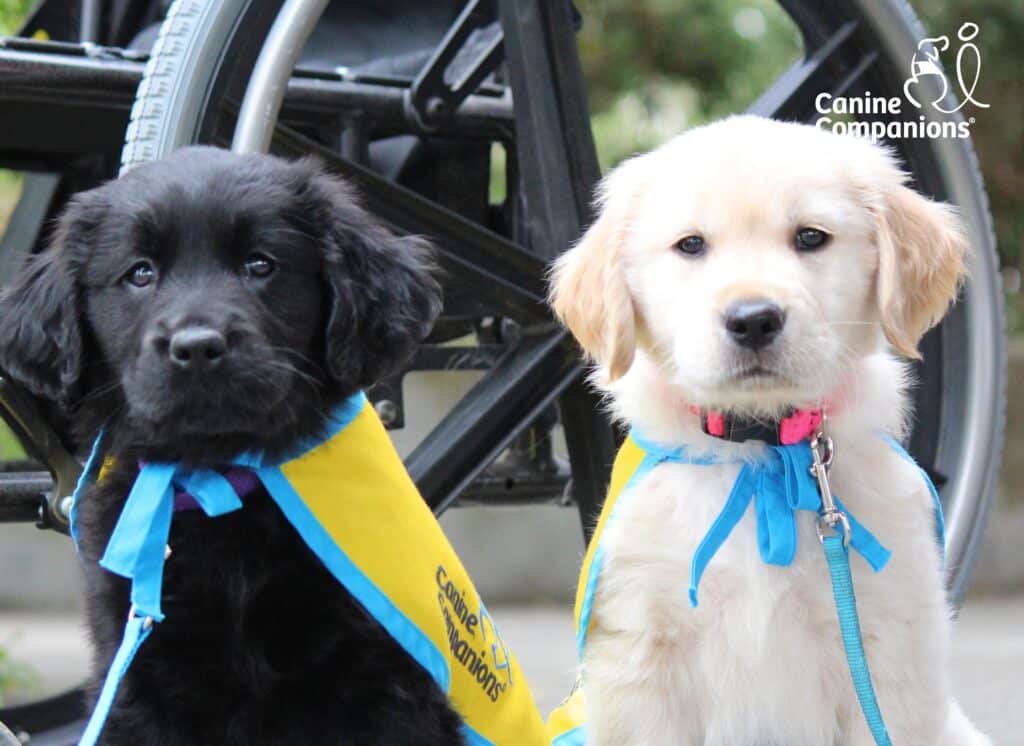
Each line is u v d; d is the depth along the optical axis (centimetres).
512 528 1220
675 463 434
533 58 534
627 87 1371
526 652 966
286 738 378
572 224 539
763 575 420
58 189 652
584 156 541
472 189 627
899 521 421
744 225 406
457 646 409
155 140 441
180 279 371
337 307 390
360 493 389
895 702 421
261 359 363
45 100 495
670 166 427
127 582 382
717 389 397
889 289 414
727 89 1370
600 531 438
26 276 408
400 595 384
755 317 385
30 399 446
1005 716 741
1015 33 1289
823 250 410
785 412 422
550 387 532
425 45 625
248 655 375
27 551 1180
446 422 523
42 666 887
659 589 424
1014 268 1409
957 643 995
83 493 411
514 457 622
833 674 427
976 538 579
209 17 449
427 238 518
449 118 578
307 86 556
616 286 434
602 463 545
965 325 588
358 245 401
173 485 384
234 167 393
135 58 511
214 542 380
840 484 423
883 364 448
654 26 1335
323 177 412
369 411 410
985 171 1350
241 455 383
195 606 375
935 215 446
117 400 392
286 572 380
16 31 663
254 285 377
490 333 642
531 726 436
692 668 431
